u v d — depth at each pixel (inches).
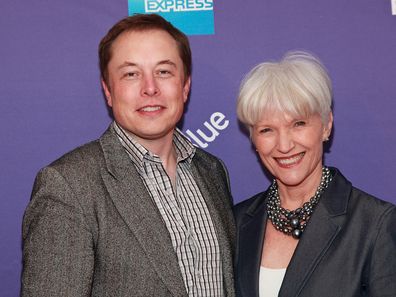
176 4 80.7
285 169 64.0
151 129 61.5
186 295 56.5
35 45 79.0
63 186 55.7
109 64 63.4
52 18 79.2
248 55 81.4
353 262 58.5
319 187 64.6
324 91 62.7
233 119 81.6
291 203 65.9
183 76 65.0
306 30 81.7
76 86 79.7
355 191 63.7
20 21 78.8
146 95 61.0
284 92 61.5
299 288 58.7
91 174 57.9
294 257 60.3
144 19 63.6
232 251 66.3
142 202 58.2
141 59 61.7
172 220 60.6
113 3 79.7
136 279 55.4
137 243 56.2
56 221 54.1
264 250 64.7
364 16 82.0
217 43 81.2
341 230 60.6
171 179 65.1
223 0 81.1
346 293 57.3
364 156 82.1
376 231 58.9
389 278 57.2
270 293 61.6
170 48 63.0
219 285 61.9
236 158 81.8
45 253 53.2
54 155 79.4
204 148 81.7
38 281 52.5
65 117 79.5
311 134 63.1
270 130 64.2
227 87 81.4
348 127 82.1
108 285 55.4
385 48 82.2
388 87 82.3
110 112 80.0
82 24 79.6
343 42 81.9
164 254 56.7
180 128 81.4
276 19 81.6
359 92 82.0
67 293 52.4
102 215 56.2
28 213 55.9
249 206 69.7
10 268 78.3
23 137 78.9
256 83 63.2
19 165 78.7
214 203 66.2
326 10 81.9
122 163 60.2
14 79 78.8
